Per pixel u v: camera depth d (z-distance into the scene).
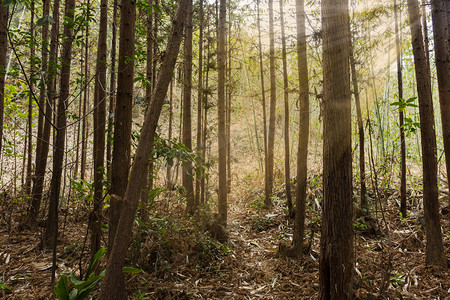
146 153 1.76
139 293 2.61
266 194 6.16
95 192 2.88
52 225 3.76
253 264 3.69
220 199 4.41
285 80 4.61
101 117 3.43
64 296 2.07
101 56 3.56
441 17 3.12
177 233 3.39
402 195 4.78
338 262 1.89
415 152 7.52
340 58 1.79
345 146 1.88
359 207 4.74
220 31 4.54
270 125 6.24
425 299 2.75
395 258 3.62
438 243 3.28
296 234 3.79
